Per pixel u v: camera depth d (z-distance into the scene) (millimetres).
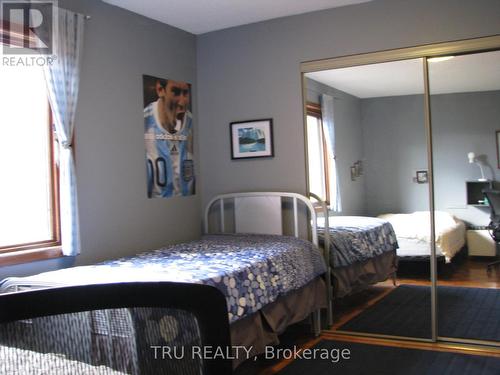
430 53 3314
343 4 3521
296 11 3643
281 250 3109
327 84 3660
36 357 743
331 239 3719
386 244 3553
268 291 2738
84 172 3057
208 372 835
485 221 3312
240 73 3965
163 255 3055
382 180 3551
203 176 4152
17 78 2725
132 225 3430
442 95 3357
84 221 3051
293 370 2936
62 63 2805
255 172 3936
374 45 3475
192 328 836
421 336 3439
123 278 2355
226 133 4039
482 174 3307
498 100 3227
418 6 3336
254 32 3889
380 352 3203
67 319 760
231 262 2736
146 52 3586
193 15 3613
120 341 788
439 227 3412
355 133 3611
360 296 3631
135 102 3479
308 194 3740
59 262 2857
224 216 4074
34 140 2811
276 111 3832
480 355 3092
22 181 2752
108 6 3258
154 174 3645
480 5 3160
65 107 2801
